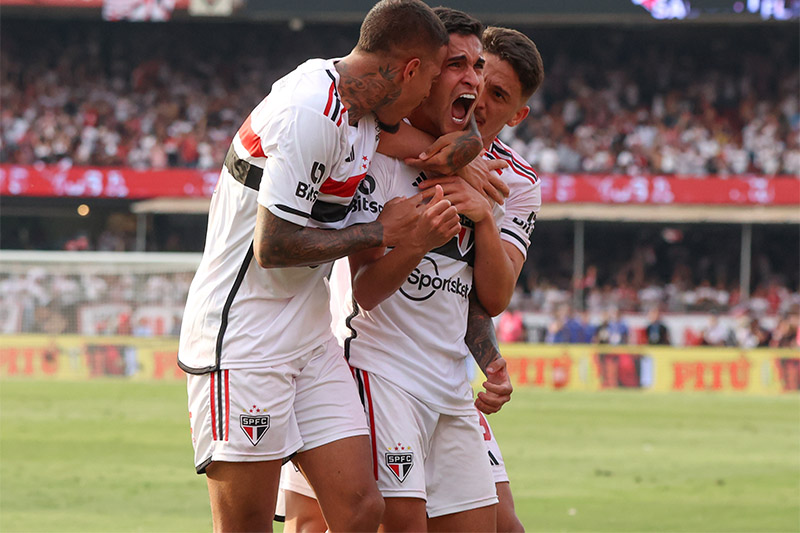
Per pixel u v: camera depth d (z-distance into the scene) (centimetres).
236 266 659
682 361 3872
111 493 1564
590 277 4981
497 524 828
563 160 5162
